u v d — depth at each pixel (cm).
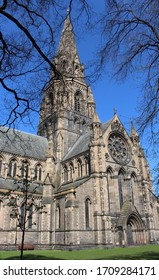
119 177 6575
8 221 5359
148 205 6575
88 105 9206
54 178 7194
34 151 7444
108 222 5412
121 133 7025
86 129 8738
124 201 6269
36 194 6200
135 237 5888
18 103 1809
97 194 5700
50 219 6003
